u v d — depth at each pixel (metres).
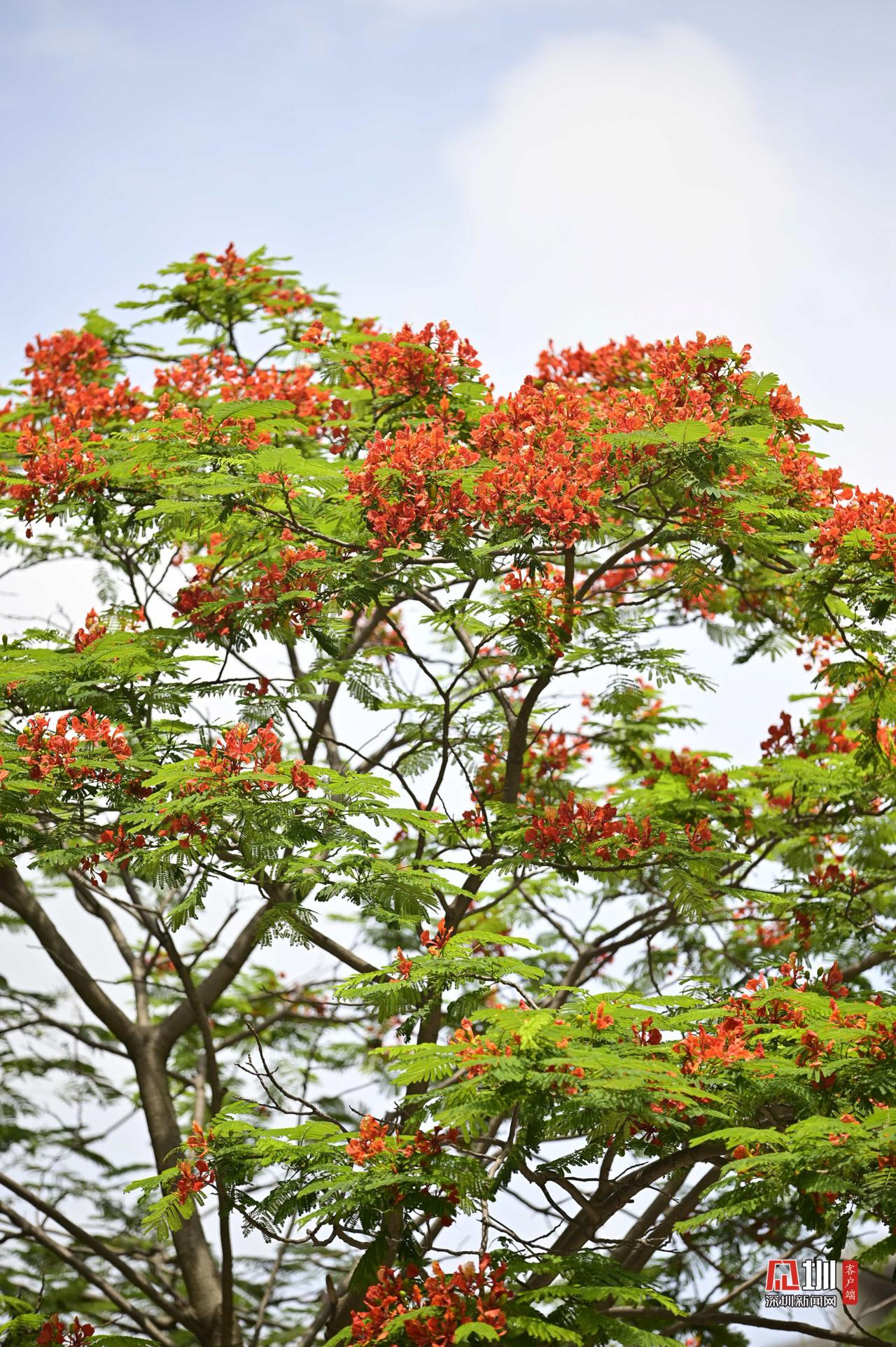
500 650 9.95
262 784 7.27
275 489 8.02
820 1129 5.32
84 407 10.99
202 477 8.62
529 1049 5.20
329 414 10.91
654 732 11.38
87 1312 12.70
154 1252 11.59
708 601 11.88
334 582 8.30
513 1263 5.34
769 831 10.06
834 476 8.80
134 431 9.71
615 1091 5.18
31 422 11.69
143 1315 10.13
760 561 9.00
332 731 11.48
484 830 8.91
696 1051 5.74
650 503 9.72
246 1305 13.30
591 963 12.80
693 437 7.96
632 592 9.57
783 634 11.55
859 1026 6.21
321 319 13.16
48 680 8.32
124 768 7.92
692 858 8.16
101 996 11.45
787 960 7.47
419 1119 5.87
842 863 10.97
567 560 8.20
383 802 8.13
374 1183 5.42
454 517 7.79
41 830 8.12
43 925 11.40
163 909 11.80
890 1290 9.98
